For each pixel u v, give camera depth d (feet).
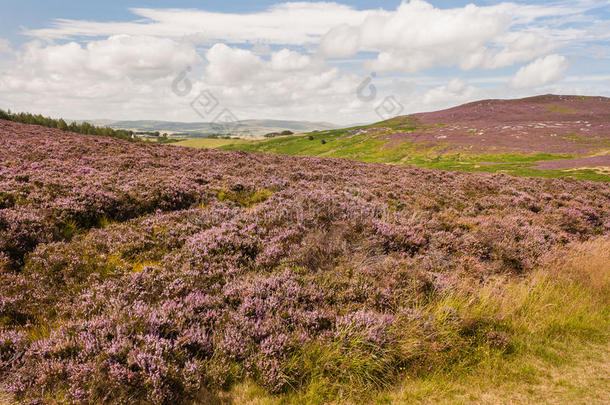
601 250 28.30
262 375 12.65
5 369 12.41
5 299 16.15
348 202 36.68
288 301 17.03
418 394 12.76
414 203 43.16
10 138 65.36
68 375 11.90
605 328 17.89
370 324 15.07
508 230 31.71
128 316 15.01
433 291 19.24
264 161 73.20
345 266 21.53
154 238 25.73
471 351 15.44
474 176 75.05
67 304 16.81
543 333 17.25
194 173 49.85
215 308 16.66
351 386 12.71
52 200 30.30
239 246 23.84
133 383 11.67
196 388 11.95
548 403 12.32
